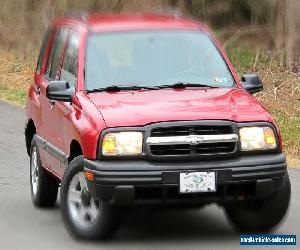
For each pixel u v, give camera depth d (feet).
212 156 56.03
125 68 63.82
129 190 55.16
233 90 62.95
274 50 186.39
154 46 65.31
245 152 56.90
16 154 98.73
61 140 63.93
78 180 59.06
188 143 55.77
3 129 119.75
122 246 57.52
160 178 55.16
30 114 75.00
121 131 56.03
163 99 59.77
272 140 57.67
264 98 141.79
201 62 65.36
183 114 56.59
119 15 70.38
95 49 64.54
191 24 68.39
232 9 208.85
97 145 56.24
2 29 215.72
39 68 75.56
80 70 63.21
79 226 58.75
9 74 193.77
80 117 59.21
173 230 62.59
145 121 56.13
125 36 65.67
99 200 57.21
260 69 173.78
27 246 57.98
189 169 55.47
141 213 68.74
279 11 184.03
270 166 56.80
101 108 58.18
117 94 61.31
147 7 205.26
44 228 63.41
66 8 211.00
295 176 84.94
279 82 155.22
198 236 60.64
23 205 72.33
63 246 57.67
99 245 57.88
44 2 213.87
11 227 63.98
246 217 61.31
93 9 208.23
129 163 55.57
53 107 66.28
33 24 215.31
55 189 70.44
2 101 154.10
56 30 72.54
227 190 56.70
